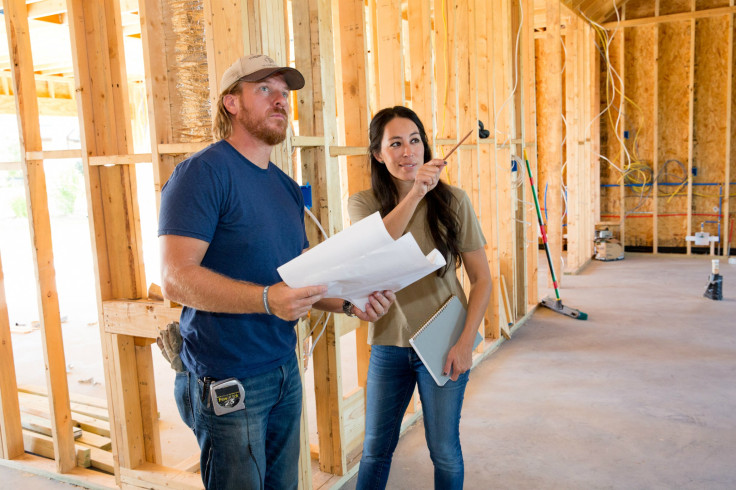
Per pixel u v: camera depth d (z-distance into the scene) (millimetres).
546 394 3279
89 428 2928
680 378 3420
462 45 3777
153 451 2502
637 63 7684
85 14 2273
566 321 4766
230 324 1312
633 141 7848
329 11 2389
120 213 2383
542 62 8062
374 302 1274
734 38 7117
